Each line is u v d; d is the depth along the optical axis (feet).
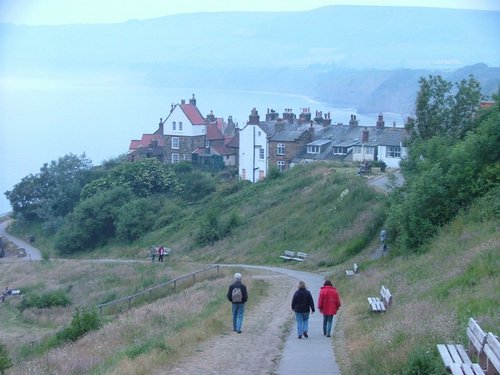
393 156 331.36
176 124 399.65
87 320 104.32
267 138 364.17
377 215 181.88
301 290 77.41
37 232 359.46
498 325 52.85
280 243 204.64
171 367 61.41
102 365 64.80
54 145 601.62
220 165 390.01
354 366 57.00
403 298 81.87
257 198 262.26
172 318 94.32
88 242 294.66
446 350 47.06
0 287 209.87
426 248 121.19
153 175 322.96
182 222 270.05
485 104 204.13
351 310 90.89
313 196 233.55
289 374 58.08
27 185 377.30
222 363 63.00
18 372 74.08
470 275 78.33
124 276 191.21
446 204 130.21
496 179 128.16
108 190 309.22
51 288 188.65
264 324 86.48
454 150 136.46
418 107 183.83
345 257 173.78
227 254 212.84
